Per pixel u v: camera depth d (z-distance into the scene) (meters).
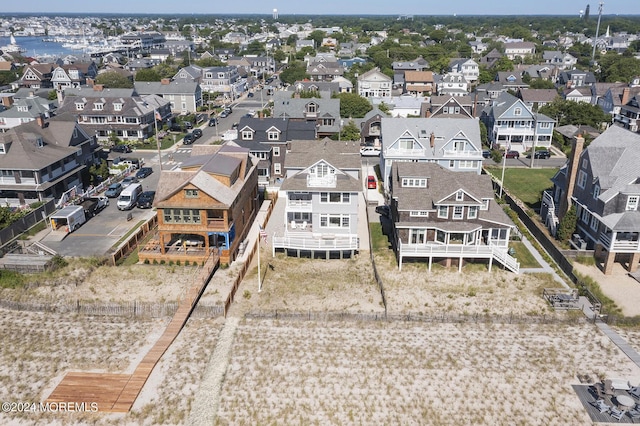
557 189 62.78
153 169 81.81
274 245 52.66
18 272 48.78
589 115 106.94
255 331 41.09
